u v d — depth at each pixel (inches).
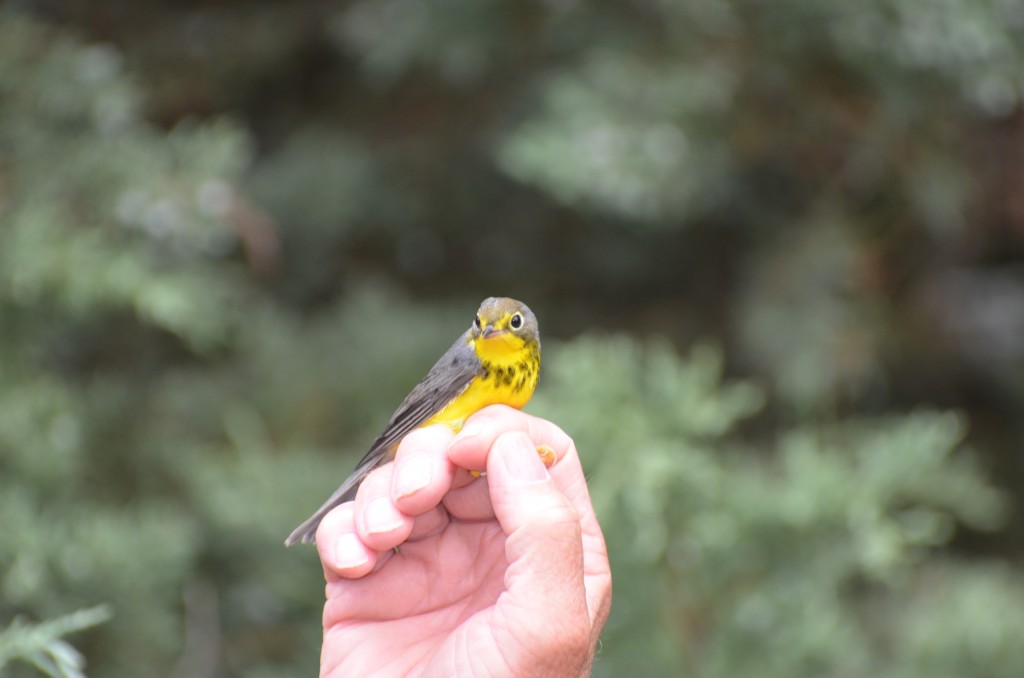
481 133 522.0
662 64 435.2
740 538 320.8
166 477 422.0
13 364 355.9
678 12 430.3
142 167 377.1
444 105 532.1
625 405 327.0
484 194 548.1
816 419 430.0
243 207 406.3
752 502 319.9
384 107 546.0
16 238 342.3
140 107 471.5
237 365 470.6
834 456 340.5
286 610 401.4
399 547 197.0
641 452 314.2
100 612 203.2
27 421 347.3
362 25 493.0
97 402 411.8
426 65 507.2
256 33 525.0
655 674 313.3
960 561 444.5
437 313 504.1
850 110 432.8
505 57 484.7
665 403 330.3
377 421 444.1
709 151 431.5
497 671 164.9
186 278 371.6
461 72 476.1
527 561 165.8
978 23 394.0
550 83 458.0
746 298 443.5
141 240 380.5
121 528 346.6
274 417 456.8
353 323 485.7
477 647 168.2
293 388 461.7
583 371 332.2
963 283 534.0
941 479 342.3
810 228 438.9
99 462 410.3
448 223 557.0
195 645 393.4
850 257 427.2
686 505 323.3
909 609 370.9
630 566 313.7
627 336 510.3
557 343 512.7
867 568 321.7
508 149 427.8
